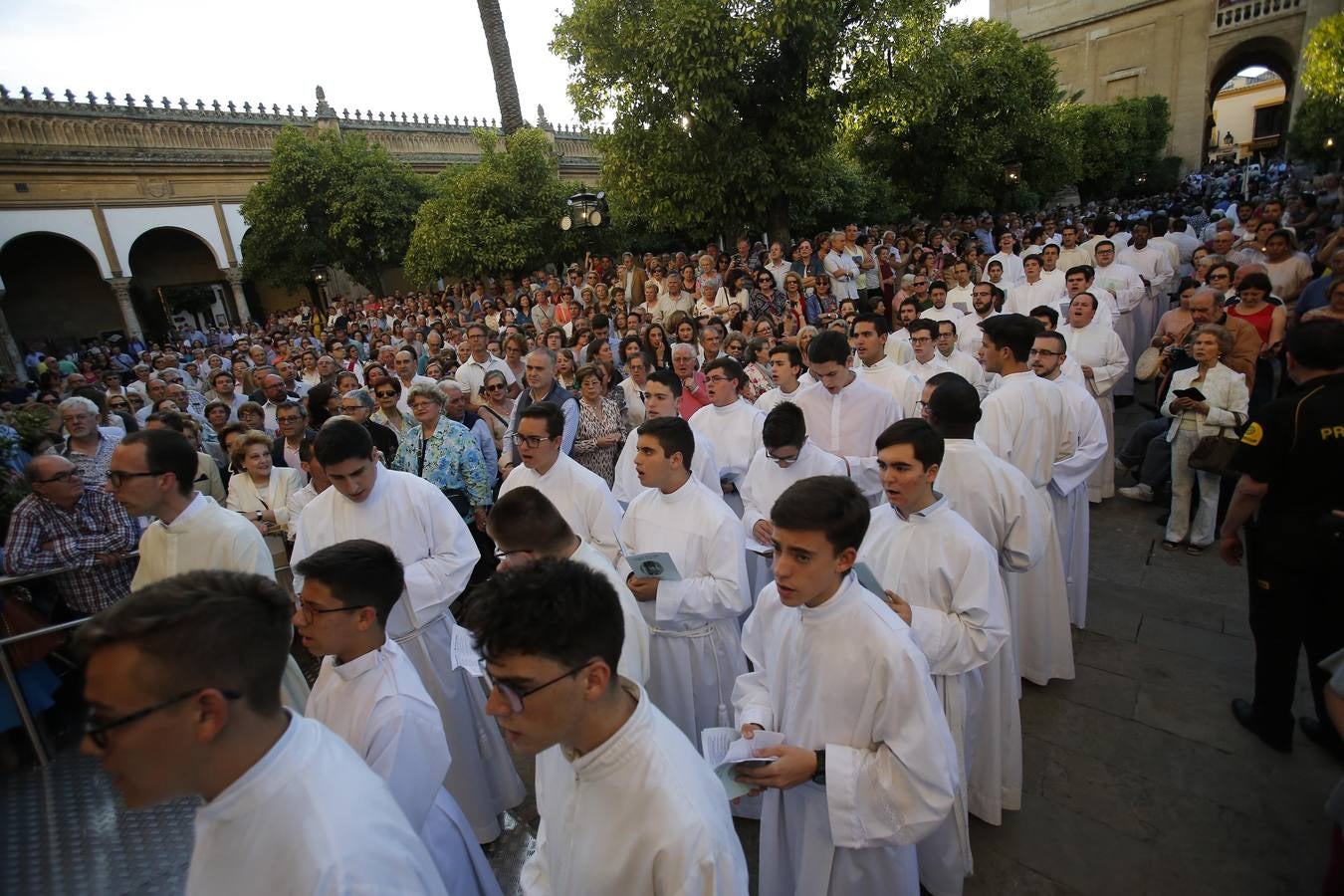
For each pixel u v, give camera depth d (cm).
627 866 136
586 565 145
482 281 1850
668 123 1170
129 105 2266
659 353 728
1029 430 379
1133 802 293
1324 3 3028
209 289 2642
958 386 303
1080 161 2431
